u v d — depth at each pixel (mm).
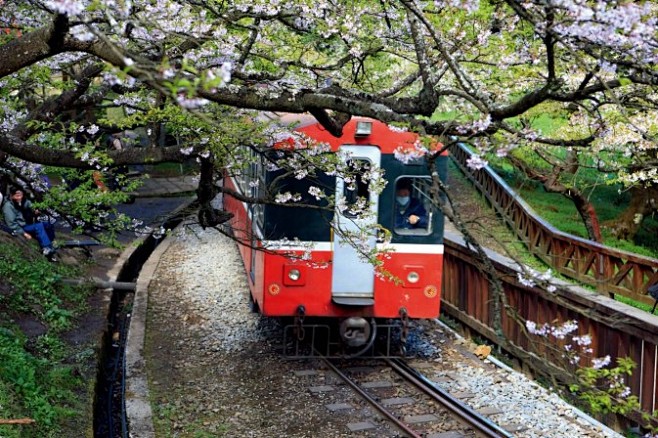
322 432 8266
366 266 10602
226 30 6598
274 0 6559
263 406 8977
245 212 13266
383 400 9250
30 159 6234
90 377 9305
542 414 8820
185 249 17234
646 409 8727
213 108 6855
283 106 5320
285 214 10367
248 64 7164
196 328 11891
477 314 12258
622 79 4418
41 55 5180
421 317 10734
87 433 7719
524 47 6984
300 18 7207
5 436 6512
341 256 10547
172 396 9172
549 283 4852
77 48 5160
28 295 11055
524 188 20141
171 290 13992
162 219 8789
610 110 8008
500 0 5391
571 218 17656
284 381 9820
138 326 11688
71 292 12312
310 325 10695
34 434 7164
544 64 7316
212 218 7523
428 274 10711
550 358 10312
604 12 3926
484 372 10359
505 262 11492
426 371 10367
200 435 8055
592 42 4465
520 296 11164
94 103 7766
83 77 7152
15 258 11852
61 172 8797
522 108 4758
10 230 12859
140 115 6809
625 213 16203
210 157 6781
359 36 7492
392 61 9641
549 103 10695
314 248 10477
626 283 11320
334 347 11305
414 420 8617
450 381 9992
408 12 5246
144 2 5758
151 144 7367
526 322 5852
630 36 4121
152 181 22594
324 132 10117
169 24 5910
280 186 9906
